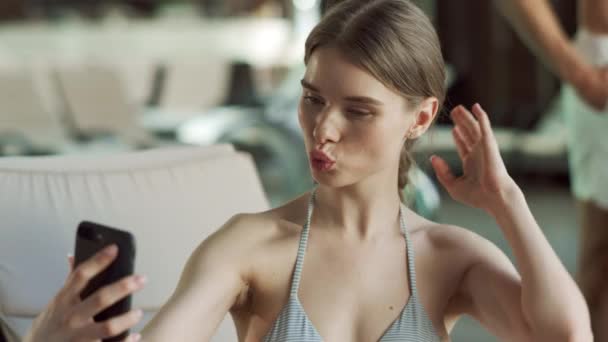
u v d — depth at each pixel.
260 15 9.45
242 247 1.56
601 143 3.06
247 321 1.61
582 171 3.15
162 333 1.43
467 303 1.66
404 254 1.60
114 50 9.16
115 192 2.27
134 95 7.93
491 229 5.93
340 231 1.58
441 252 1.63
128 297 1.21
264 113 7.11
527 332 1.57
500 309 1.61
